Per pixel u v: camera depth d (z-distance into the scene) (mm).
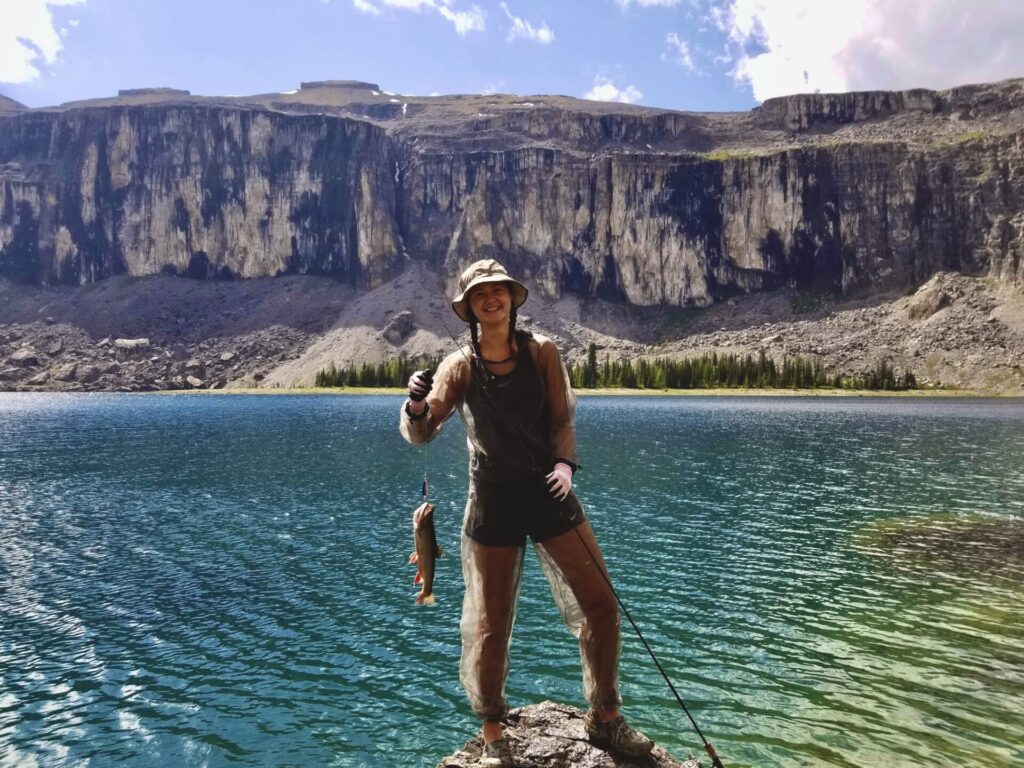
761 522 29594
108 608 18359
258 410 136625
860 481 41656
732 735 11516
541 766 5531
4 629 16828
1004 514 31359
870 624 16750
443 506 34250
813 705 12516
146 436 76062
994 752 10867
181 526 29391
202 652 15391
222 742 11664
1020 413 121250
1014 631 16219
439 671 14398
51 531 28422
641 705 12586
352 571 22141
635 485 40031
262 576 21547
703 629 16484
